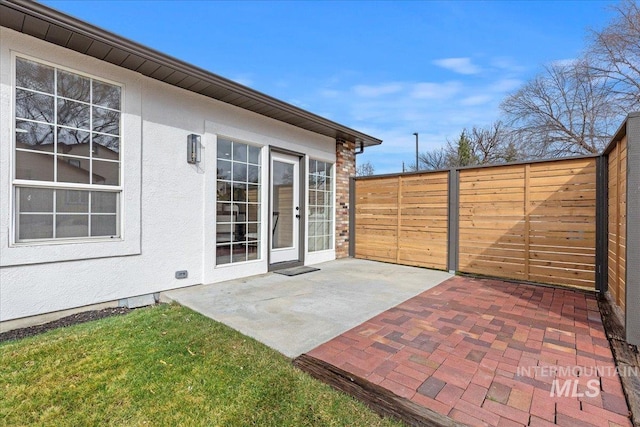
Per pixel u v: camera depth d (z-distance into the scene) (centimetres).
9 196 323
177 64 400
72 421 181
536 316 356
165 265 451
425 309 379
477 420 182
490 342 286
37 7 293
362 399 202
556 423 179
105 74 387
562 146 1345
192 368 237
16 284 329
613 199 404
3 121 319
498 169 562
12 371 231
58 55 352
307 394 208
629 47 1112
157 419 183
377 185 741
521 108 1452
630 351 269
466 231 595
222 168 527
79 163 372
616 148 381
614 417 184
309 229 700
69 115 365
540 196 520
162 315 350
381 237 730
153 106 436
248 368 238
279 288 474
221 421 182
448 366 242
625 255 305
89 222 383
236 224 547
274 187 624
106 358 250
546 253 513
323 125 646
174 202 460
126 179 408
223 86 461
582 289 478
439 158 2619
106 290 393
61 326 332
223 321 331
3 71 318
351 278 547
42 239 348
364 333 304
